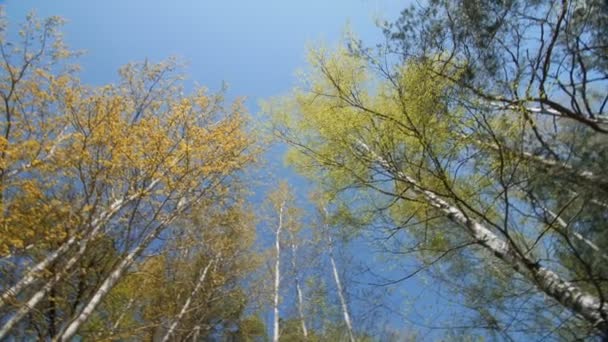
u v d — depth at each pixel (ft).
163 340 22.15
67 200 17.46
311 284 25.31
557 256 11.08
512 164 10.77
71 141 19.07
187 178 19.25
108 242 18.30
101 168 16.35
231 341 35.04
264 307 34.86
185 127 19.29
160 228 18.39
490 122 11.27
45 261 15.02
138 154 17.40
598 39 9.80
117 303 22.98
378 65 13.89
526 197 10.28
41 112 18.07
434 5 12.99
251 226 34.71
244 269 34.50
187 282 27.30
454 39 12.70
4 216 14.05
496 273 14.75
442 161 13.03
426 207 15.29
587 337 9.61
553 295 10.10
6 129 17.33
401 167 14.19
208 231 28.17
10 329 13.62
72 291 17.57
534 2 11.03
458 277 14.90
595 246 8.96
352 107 14.87
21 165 16.90
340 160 15.78
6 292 13.87
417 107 13.07
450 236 16.28
